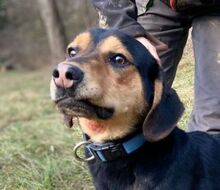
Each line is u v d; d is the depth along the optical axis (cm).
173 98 78
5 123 217
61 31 372
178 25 101
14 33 471
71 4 434
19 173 127
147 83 78
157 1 100
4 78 389
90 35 80
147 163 77
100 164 79
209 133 92
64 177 124
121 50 77
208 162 82
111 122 77
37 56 458
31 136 171
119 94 76
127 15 93
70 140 155
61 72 72
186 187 77
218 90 96
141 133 78
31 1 470
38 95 283
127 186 78
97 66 75
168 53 103
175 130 81
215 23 97
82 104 73
